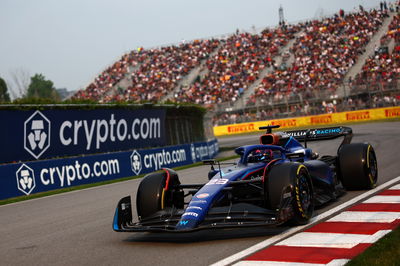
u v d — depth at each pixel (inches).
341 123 1408.7
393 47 1555.1
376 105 1352.1
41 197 489.4
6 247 246.5
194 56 1984.5
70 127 583.5
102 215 323.0
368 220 219.1
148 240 228.7
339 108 1417.3
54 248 231.8
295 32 1897.1
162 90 1852.9
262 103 1560.0
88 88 2033.7
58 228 289.6
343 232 200.4
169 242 219.1
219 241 208.4
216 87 1748.3
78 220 312.7
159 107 756.0
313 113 1460.4
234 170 237.3
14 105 515.8
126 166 637.3
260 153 257.1
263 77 1705.2
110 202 389.1
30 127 533.6
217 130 1668.3
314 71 1589.6
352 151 303.3
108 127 641.6
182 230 193.3
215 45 2007.9
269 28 1964.8
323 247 180.1
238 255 180.5
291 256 172.2
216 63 1879.9
